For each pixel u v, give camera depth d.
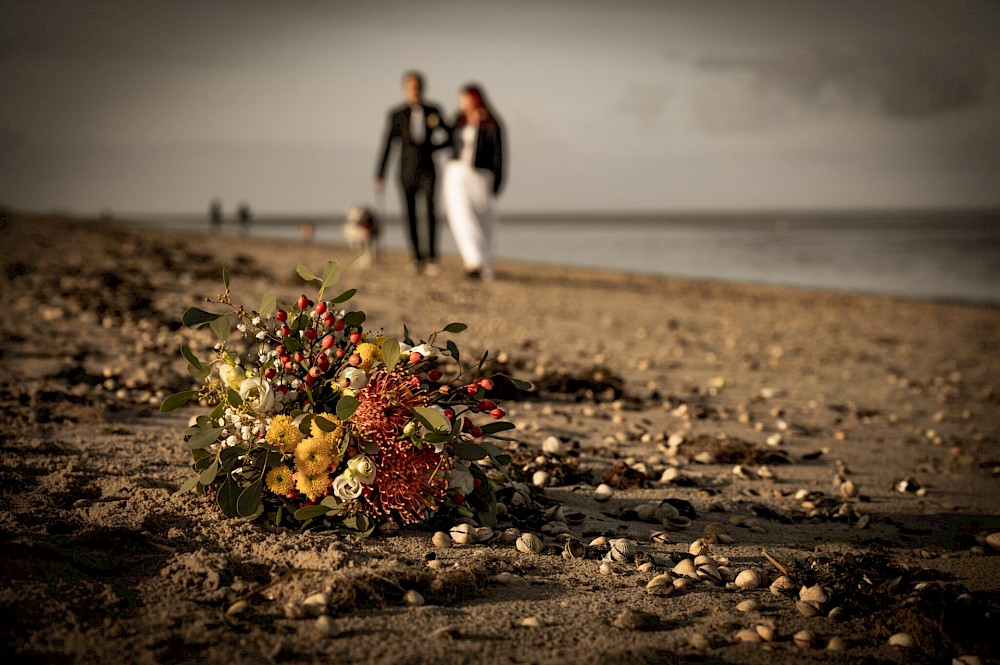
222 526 3.37
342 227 85.88
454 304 11.99
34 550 2.88
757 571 3.30
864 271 31.25
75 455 4.28
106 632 2.43
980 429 7.20
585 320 12.27
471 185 14.66
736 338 12.27
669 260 36.59
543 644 2.59
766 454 5.41
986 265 34.16
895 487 5.01
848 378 9.56
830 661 2.60
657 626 2.78
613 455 5.20
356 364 3.42
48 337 7.45
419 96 14.44
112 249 14.28
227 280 3.55
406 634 2.59
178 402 3.41
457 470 3.51
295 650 2.43
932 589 3.16
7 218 17.05
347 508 3.34
